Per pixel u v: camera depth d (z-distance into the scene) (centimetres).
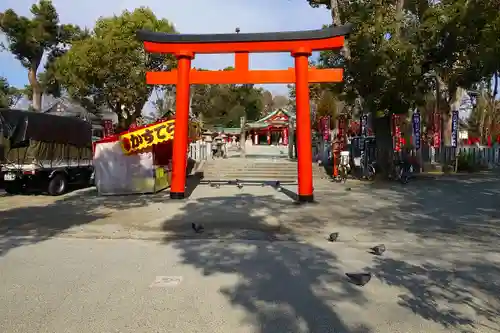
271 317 451
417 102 1764
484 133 4009
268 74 1304
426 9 1739
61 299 501
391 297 511
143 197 1403
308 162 1266
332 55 1855
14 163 1421
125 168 1462
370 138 2109
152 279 578
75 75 2584
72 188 1720
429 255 709
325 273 608
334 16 1734
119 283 559
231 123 6131
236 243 799
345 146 2205
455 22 1550
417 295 518
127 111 2934
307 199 1261
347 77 1761
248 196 1409
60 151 1552
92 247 770
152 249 754
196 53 1321
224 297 509
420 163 2353
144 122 3638
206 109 6084
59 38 3778
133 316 452
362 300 501
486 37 1491
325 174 2092
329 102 3198
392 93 1609
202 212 1102
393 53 1507
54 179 1483
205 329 422
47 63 3809
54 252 730
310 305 485
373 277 589
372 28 1528
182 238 848
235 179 1988
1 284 556
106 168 1455
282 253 724
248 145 4872
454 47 1661
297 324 434
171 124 1423
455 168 2388
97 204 1253
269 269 628
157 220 998
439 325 433
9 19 3434
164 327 426
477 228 917
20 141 1406
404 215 1065
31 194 1528
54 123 1509
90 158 1745
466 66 2067
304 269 628
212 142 3028
